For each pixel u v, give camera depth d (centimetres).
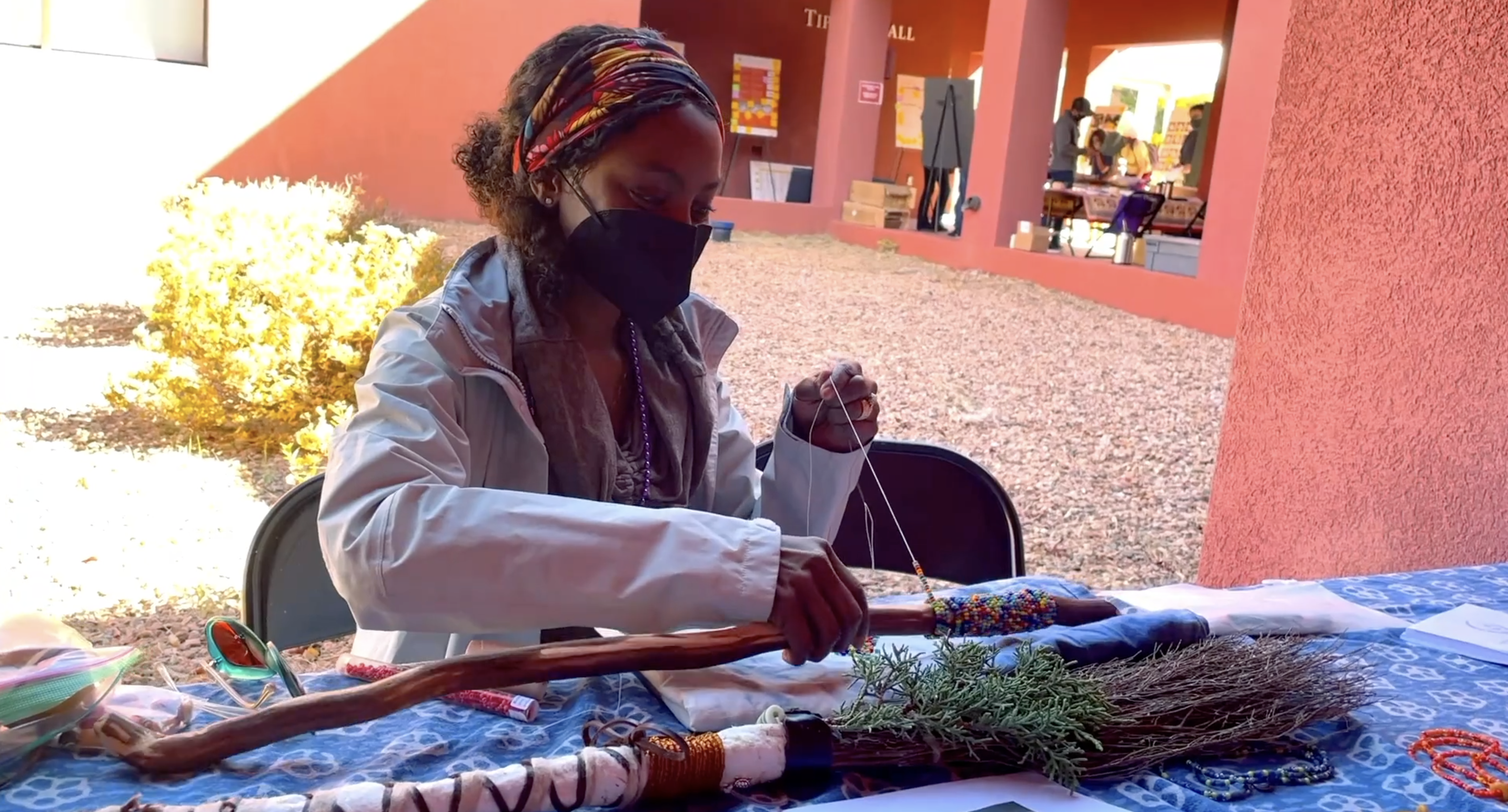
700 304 215
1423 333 311
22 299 841
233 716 141
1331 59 338
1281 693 154
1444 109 304
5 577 411
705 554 146
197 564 437
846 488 200
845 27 1580
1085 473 662
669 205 170
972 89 1509
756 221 1570
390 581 142
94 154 1172
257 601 199
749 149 1942
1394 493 319
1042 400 803
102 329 782
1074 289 1210
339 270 585
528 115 174
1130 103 2620
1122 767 142
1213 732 148
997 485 267
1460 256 300
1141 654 164
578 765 120
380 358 170
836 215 1616
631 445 192
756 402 752
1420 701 171
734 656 143
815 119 1973
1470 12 296
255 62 1234
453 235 1143
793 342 914
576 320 187
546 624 147
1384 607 219
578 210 173
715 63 1892
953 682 144
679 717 146
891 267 1324
